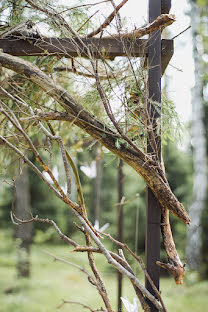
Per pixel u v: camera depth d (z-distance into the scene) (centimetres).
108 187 1055
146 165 156
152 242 161
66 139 284
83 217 157
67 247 489
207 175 720
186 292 507
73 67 180
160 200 158
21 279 544
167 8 171
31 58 221
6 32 172
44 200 927
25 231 682
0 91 174
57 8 184
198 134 729
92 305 354
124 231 777
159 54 166
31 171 719
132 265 385
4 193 870
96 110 183
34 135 273
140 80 164
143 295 157
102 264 486
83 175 656
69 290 474
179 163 748
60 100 157
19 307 409
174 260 156
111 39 168
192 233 670
